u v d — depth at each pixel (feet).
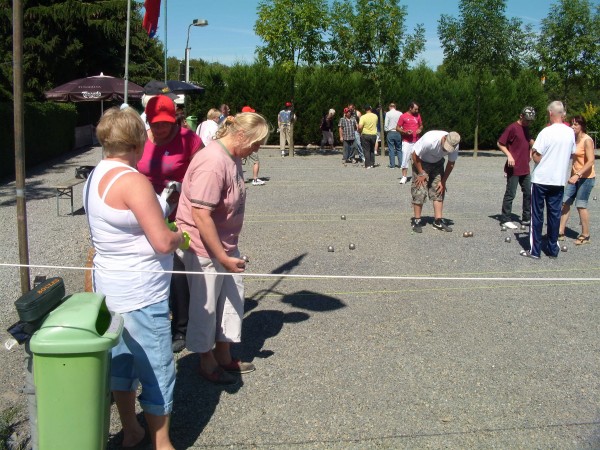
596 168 63.98
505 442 11.46
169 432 11.62
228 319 13.47
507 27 73.26
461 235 29.35
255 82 87.04
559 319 18.10
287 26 68.64
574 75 76.64
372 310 18.62
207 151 12.26
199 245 12.57
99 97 54.90
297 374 14.15
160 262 10.09
